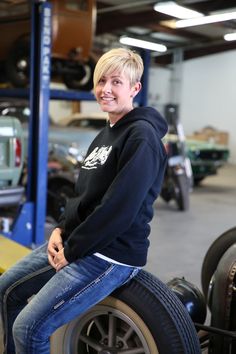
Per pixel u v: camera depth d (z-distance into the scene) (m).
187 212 7.20
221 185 10.42
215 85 16.61
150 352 1.84
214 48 16.08
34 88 4.76
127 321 1.89
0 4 5.93
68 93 5.34
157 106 14.69
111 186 1.67
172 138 7.37
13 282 2.07
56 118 16.42
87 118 9.28
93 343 2.03
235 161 16.02
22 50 5.86
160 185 1.83
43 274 2.03
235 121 16.14
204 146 9.65
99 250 1.75
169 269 4.29
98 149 1.89
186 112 17.45
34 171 4.83
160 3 9.16
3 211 5.19
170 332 1.80
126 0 10.73
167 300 1.86
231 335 2.09
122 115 1.85
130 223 1.68
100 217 1.67
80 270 1.79
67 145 6.97
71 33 5.85
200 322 2.41
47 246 2.14
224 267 2.21
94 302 1.83
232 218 6.81
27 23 5.81
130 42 13.32
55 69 6.13
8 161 4.32
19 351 1.88
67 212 1.96
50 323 1.82
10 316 2.13
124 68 1.79
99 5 11.34
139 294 1.86
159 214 6.98
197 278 4.05
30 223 4.78
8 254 3.23
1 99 6.02
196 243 5.31
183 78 17.38
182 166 7.22
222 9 9.66
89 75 6.49
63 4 5.69
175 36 14.30
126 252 1.78
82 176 1.94
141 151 1.66
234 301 2.17
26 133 6.08
